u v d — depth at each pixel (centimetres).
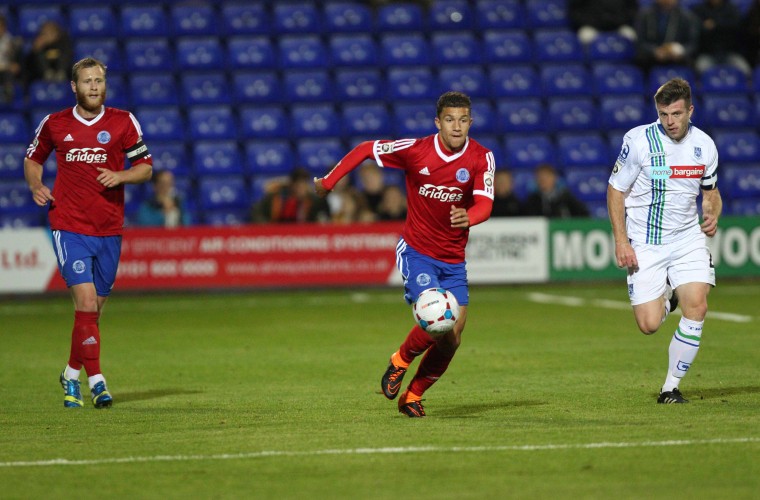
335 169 2592
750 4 8181
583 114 7394
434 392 3088
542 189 6359
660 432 2386
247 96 7238
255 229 6059
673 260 2822
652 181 2788
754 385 3108
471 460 2138
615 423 2509
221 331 4669
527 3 7981
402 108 7256
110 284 3031
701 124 7462
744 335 4291
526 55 7681
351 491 1914
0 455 2245
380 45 7656
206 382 3378
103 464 2145
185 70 7331
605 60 7750
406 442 2316
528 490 1908
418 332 2561
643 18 7544
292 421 2622
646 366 3547
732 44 7788
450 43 7656
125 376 3525
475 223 2502
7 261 5875
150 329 4747
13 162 6650
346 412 2755
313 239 6094
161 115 7006
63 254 2934
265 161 6919
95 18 7456
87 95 2908
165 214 6147
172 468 2103
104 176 2878
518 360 3731
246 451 2245
